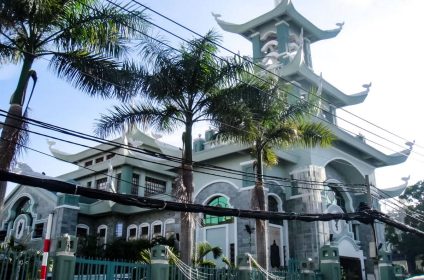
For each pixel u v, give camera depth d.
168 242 29.36
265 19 39.66
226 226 29.16
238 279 17.27
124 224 34.88
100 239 33.25
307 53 41.81
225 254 28.34
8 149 13.02
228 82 17.56
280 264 28.38
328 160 33.22
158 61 16.45
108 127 17.08
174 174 39.34
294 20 39.78
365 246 34.72
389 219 20.28
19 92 13.68
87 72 14.38
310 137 20.70
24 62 13.90
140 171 38.06
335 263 21.64
